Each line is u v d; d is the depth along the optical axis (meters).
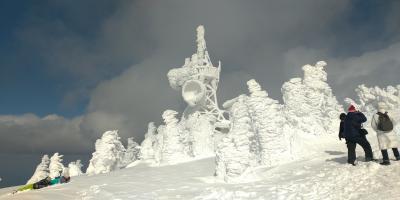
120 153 53.56
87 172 46.94
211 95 52.22
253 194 12.70
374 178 11.31
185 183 18.39
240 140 19.23
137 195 15.02
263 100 29.20
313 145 29.75
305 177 14.29
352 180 11.75
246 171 18.36
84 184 19.64
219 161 20.08
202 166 30.34
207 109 52.81
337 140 35.72
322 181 12.59
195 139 41.75
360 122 13.98
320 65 46.91
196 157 40.56
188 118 48.06
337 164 15.49
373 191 10.25
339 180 12.16
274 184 14.04
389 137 12.49
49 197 14.92
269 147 26.56
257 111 28.61
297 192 12.05
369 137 30.20
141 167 39.91
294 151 25.45
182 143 42.50
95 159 47.16
